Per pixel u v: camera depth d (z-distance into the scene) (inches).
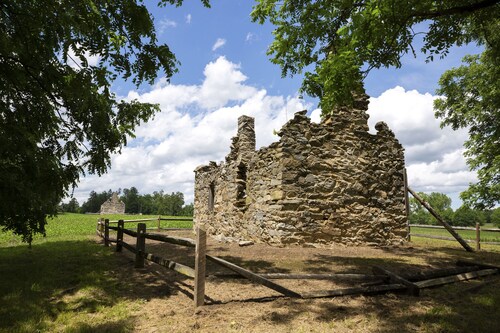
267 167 393.1
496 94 571.8
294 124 378.0
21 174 199.6
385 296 181.3
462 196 629.3
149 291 199.0
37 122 243.4
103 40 200.4
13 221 262.7
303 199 367.9
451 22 224.2
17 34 185.3
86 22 176.4
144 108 297.0
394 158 436.1
